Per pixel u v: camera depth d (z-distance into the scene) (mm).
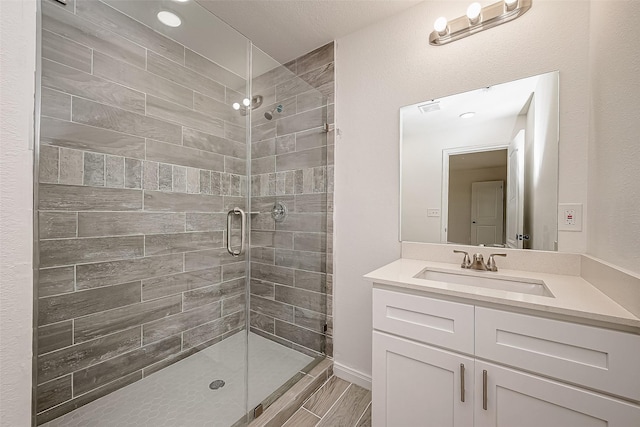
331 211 1887
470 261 1387
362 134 1772
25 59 382
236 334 1978
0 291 357
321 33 1820
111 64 1528
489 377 939
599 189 1039
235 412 1365
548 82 1235
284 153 1979
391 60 1662
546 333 855
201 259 1957
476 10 1325
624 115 877
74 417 1338
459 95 1458
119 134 1570
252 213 2018
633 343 745
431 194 1545
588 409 792
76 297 1410
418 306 1086
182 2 1513
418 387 1085
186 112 1875
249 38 1863
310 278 1939
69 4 1357
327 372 1785
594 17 1106
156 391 1532
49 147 1308
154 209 1732
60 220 1354
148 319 1695
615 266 901
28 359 384
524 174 1298
